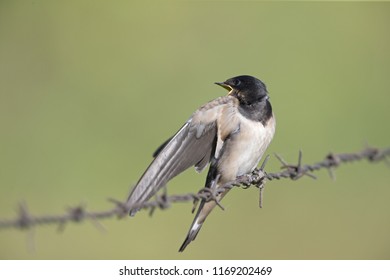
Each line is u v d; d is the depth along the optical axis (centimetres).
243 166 739
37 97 2048
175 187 1574
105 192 1770
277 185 1584
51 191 1780
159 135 1931
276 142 1848
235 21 2214
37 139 1925
